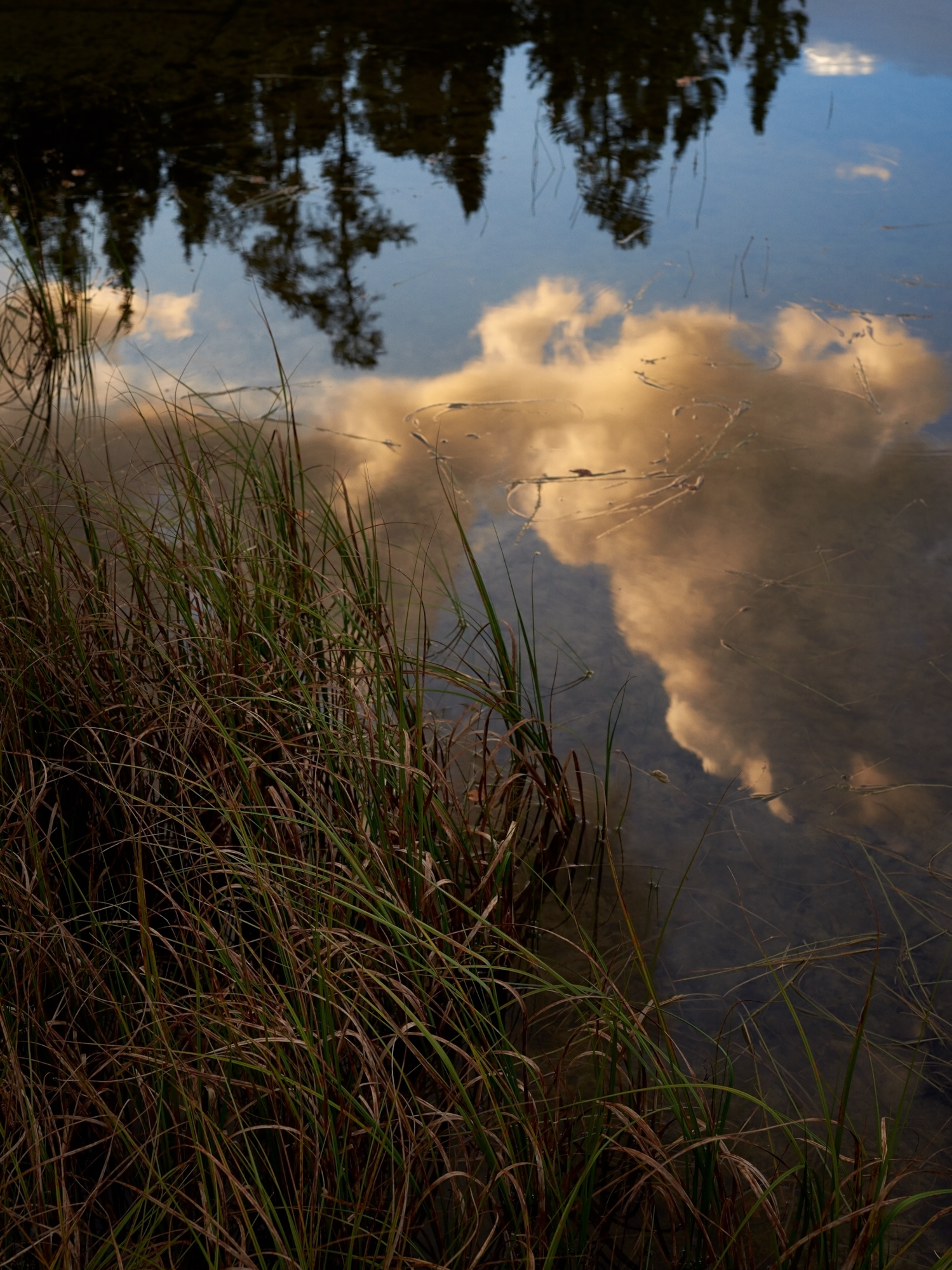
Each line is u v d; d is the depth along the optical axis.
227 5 7.56
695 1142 1.45
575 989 1.63
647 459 3.48
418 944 1.72
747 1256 1.45
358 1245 1.50
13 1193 1.50
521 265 4.80
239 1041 1.55
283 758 2.08
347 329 4.32
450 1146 1.68
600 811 2.30
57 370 4.04
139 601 2.27
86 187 5.33
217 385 3.93
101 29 7.15
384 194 5.34
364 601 2.20
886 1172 1.39
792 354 4.07
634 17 7.36
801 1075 1.78
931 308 4.35
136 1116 1.64
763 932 2.04
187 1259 1.56
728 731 2.48
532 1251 1.40
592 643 2.74
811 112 6.11
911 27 7.25
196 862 2.04
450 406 3.79
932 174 5.44
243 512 2.74
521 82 6.43
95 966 1.83
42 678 2.18
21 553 2.34
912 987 1.91
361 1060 1.54
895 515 3.17
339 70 6.55
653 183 5.43
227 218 5.12
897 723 2.48
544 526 3.18
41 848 1.97
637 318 4.36
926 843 2.19
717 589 2.91
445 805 2.02
